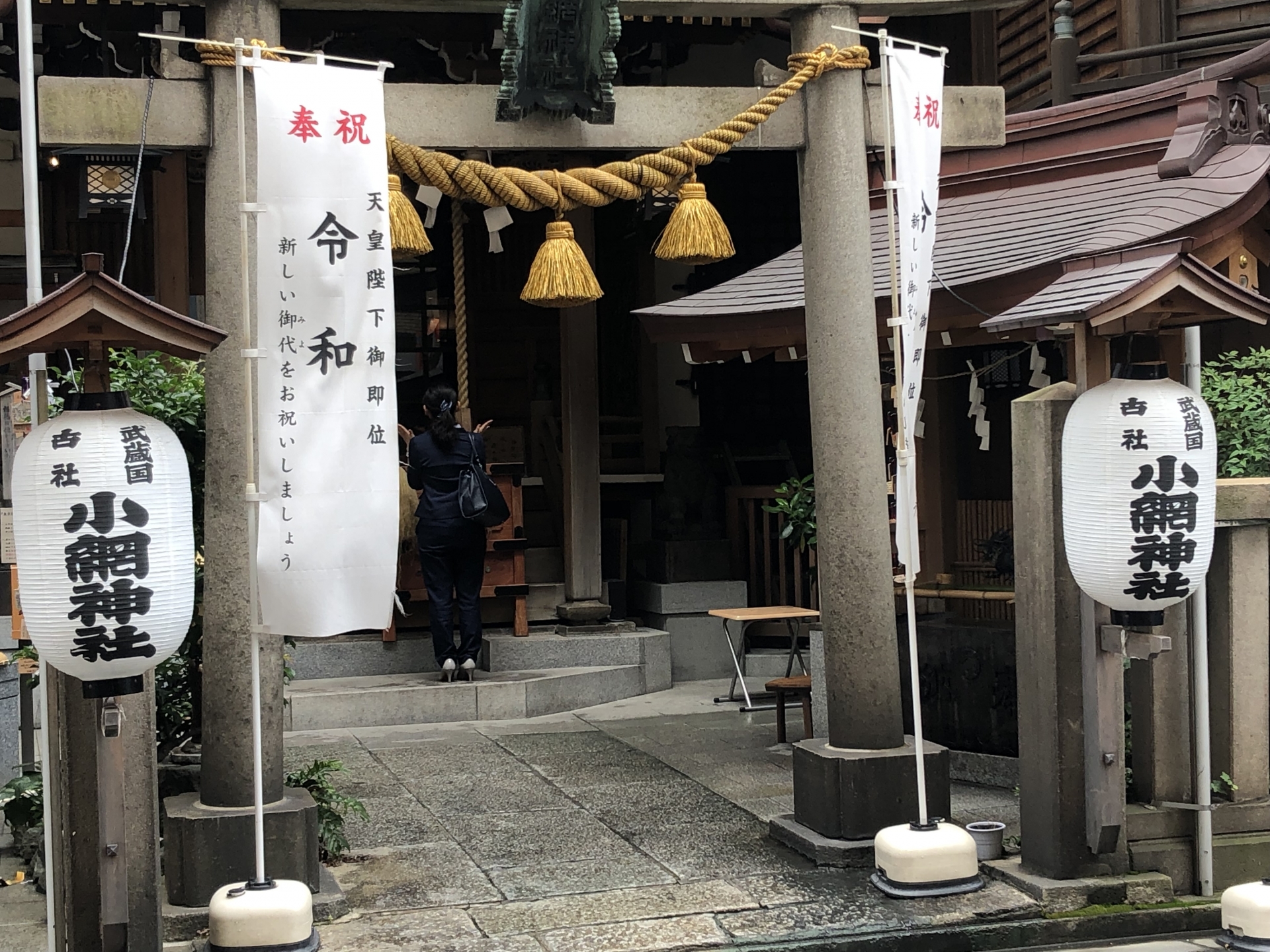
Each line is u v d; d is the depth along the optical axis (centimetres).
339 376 434
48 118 458
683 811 598
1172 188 607
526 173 508
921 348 493
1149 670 491
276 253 430
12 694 540
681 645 965
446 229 1091
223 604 468
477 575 847
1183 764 491
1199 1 812
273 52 442
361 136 436
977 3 543
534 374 1111
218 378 470
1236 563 493
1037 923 457
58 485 370
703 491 1012
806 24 537
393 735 777
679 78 1116
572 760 703
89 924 405
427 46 994
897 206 515
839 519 535
